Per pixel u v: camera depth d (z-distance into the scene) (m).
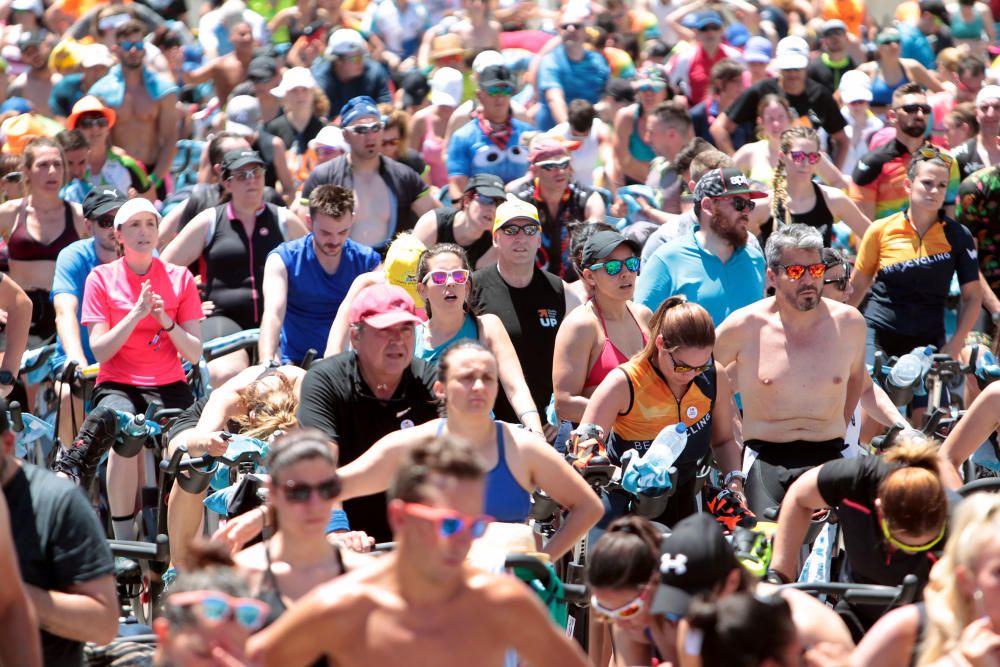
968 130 42.53
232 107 43.44
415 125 45.53
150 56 45.31
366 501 19.27
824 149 43.31
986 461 25.31
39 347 31.38
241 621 12.27
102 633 14.63
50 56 47.94
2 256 33.84
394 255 27.00
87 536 14.74
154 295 27.39
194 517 22.02
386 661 12.51
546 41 55.44
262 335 29.12
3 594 13.31
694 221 30.72
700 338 21.69
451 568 12.30
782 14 56.88
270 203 34.31
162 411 24.17
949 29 57.22
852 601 16.38
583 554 20.61
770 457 24.88
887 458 17.70
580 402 24.78
